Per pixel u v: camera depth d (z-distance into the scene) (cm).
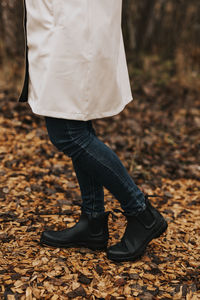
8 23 488
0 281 148
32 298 141
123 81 158
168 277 160
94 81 137
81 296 144
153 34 604
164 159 330
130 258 165
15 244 176
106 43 138
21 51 503
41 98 137
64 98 136
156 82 528
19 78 447
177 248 185
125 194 156
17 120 344
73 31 131
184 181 291
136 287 151
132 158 315
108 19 138
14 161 275
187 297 147
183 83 527
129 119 406
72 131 145
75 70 134
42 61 138
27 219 199
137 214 162
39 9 136
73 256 170
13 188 236
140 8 580
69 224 200
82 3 131
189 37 592
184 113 446
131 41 589
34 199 227
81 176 163
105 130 372
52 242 173
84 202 170
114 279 155
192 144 368
